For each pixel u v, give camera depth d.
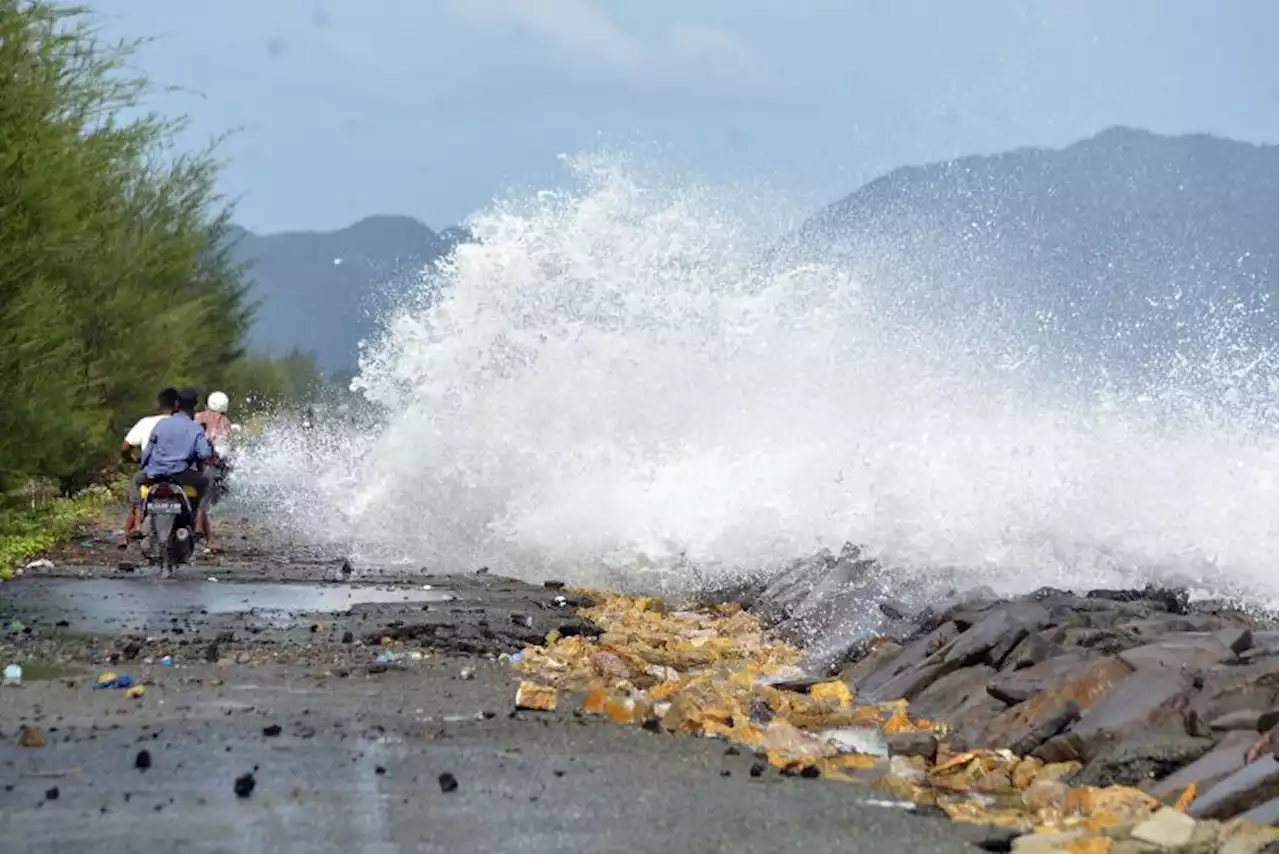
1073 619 25.50
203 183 85.31
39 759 18.19
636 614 33.94
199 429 44.19
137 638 29.00
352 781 17.42
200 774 17.58
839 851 15.33
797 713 23.09
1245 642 22.58
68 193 50.44
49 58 51.34
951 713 23.02
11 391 49.72
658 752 19.77
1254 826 15.96
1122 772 18.62
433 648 28.66
